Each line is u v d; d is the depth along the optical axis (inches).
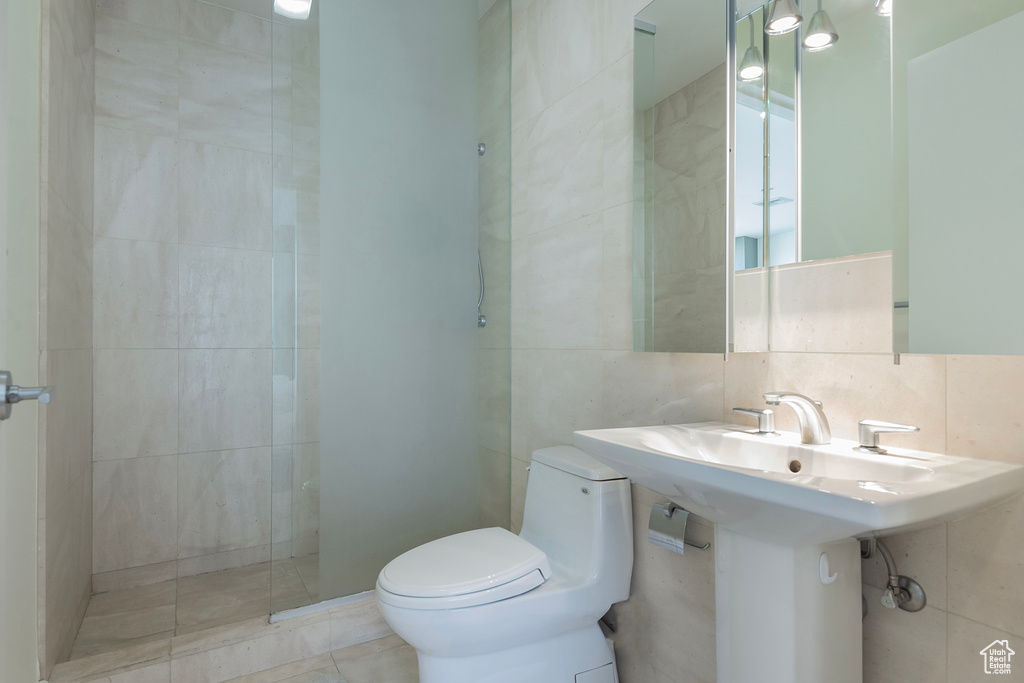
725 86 54.7
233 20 108.0
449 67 85.5
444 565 56.7
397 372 80.4
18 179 49.0
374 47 80.0
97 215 95.3
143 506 98.3
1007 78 33.4
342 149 77.4
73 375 75.9
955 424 38.0
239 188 107.5
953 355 37.2
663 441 48.6
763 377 51.6
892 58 39.7
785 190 49.0
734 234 53.8
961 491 29.8
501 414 88.4
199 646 68.2
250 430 107.4
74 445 76.6
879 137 41.7
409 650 75.3
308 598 75.0
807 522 31.5
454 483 84.4
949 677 37.5
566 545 63.8
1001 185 33.6
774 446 44.4
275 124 73.5
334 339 76.3
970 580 36.5
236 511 106.0
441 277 83.9
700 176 57.4
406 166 81.8
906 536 40.1
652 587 61.9
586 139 75.6
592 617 60.2
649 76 64.0
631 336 67.9
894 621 40.7
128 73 98.7
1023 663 33.9
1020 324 32.7
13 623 46.2
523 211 92.0
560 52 82.0
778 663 37.5
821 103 46.0
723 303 54.5
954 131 36.0
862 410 43.6
